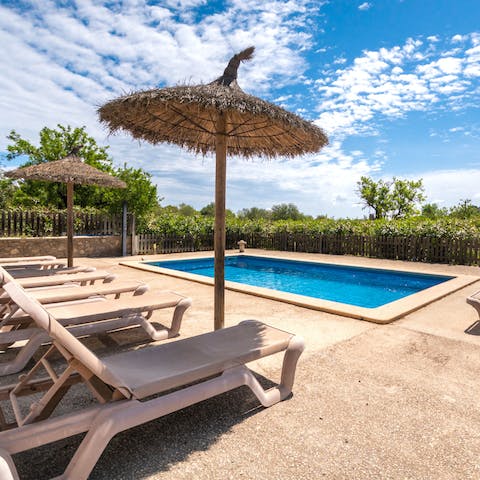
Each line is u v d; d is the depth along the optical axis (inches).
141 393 80.7
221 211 148.3
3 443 67.6
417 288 398.6
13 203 716.0
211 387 92.5
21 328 156.3
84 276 236.8
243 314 215.3
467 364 141.7
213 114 152.1
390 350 156.0
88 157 794.2
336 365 139.9
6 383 123.1
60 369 135.5
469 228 478.6
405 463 83.4
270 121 130.4
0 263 314.5
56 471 79.4
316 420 101.5
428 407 109.2
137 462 82.7
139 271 393.7
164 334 169.8
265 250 667.4
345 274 466.9
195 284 314.2
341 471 80.4
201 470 80.1
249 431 95.8
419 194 1403.8
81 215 547.2
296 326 190.7
